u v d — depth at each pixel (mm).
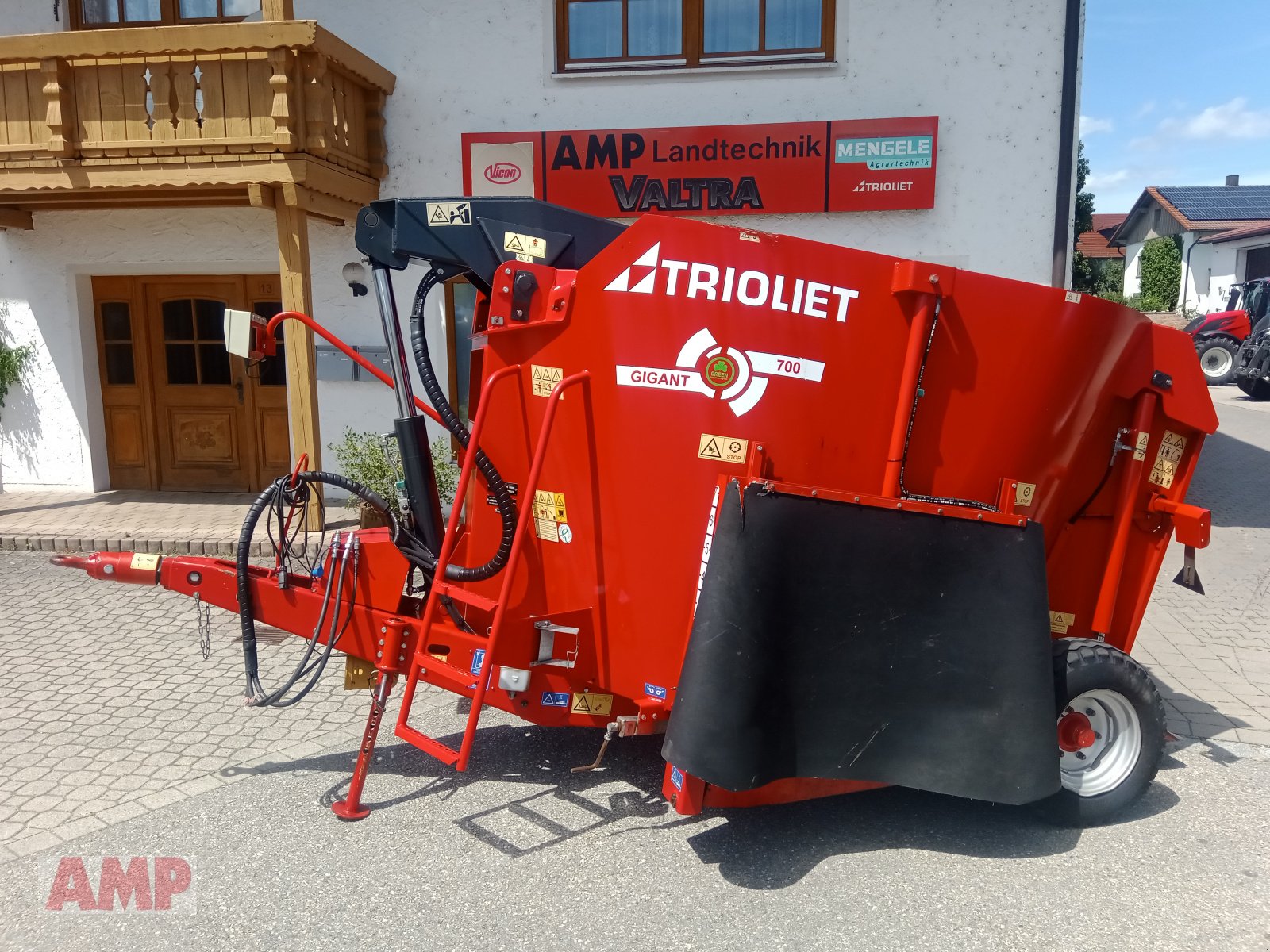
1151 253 36844
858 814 3812
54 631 5988
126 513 8812
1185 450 3912
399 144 8781
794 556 3193
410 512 3998
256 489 9922
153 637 5910
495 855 3457
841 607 3244
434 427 9094
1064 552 3943
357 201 8391
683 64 8391
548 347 3529
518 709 3729
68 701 4898
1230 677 5383
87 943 2936
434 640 3693
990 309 3402
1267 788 4051
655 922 3061
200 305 9688
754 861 3441
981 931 3021
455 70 8641
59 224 9336
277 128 7129
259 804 3834
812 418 3377
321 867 3367
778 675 3221
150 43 7145
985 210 8141
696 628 3195
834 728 3297
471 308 9047
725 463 3396
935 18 7980
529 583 3705
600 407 3473
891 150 8047
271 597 3910
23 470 9883
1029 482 3594
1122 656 3652
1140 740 3689
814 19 8250
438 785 4016
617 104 8523
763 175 8234
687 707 3176
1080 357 3516
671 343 3387
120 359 9828
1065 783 3670
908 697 3297
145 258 9344
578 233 3826
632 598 3551
